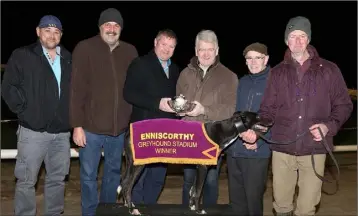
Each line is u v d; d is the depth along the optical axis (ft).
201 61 13.06
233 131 12.41
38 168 13.41
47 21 12.81
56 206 14.01
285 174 12.68
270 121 12.31
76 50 13.52
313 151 12.14
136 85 13.53
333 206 16.90
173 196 18.04
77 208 16.24
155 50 13.73
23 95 12.83
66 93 13.39
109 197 14.61
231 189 13.58
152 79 13.53
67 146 13.80
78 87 13.37
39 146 13.21
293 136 12.19
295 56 12.19
